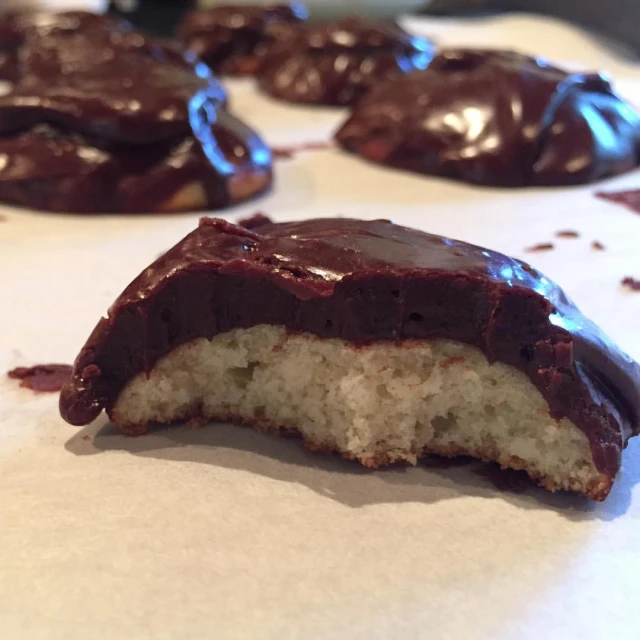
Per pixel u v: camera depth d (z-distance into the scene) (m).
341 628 0.07
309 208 0.16
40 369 0.10
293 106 0.25
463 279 0.08
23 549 0.07
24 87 0.16
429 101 0.18
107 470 0.08
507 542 0.07
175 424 0.09
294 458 0.09
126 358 0.09
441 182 0.18
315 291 0.08
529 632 0.07
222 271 0.08
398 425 0.08
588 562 0.07
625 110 0.18
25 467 0.08
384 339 0.08
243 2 0.36
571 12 0.35
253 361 0.09
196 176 0.15
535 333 0.08
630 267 0.13
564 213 0.16
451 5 0.38
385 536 0.07
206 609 0.07
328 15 0.38
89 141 0.15
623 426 0.08
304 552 0.07
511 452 0.08
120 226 0.15
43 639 0.06
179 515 0.08
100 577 0.07
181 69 0.20
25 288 0.12
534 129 0.17
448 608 0.07
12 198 0.16
